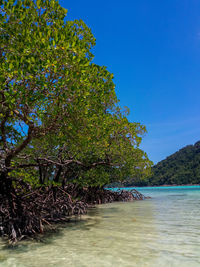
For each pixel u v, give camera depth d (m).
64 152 11.80
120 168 17.09
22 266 4.69
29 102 6.24
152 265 4.56
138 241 6.38
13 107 6.07
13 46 6.38
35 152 10.20
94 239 6.73
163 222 9.38
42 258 5.15
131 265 4.58
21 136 8.61
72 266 4.60
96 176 15.13
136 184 146.00
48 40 6.13
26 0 7.11
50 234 7.59
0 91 6.01
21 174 7.84
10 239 6.66
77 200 12.78
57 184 9.64
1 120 7.95
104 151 12.15
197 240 6.40
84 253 5.42
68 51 6.14
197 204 17.38
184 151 178.12
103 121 9.89
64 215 11.70
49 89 6.06
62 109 6.88
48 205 9.59
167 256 5.08
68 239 6.82
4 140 7.76
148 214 11.96
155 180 147.12
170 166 160.50
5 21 6.67
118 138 12.41
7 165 7.68
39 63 5.76
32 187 9.75
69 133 7.73
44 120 7.15
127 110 15.45
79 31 8.37
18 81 5.96
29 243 6.52
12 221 7.13
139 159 16.66
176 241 6.31
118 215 11.88
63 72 6.06
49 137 8.41
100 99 9.13
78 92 6.59
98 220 10.31
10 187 7.82
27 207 7.98
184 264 4.59
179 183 134.75
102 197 21.19
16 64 5.59
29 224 7.46
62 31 6.81
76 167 14.74
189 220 9.79
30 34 6.43
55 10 7.32
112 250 5.61
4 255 5.45
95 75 8.51
